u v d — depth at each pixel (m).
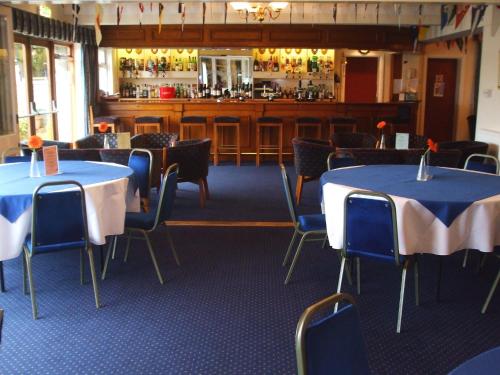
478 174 3.87
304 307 3.29
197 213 5.60
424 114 11.38
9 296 3.42
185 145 5.70
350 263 3.65
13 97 6.36
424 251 2.99
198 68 10.41
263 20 9.36
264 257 4.21
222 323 3.07
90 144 6.24
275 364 2.62
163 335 2.92
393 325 3.04
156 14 9.33
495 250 3.12
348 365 1.42
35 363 2.62
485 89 6.89
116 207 3.49
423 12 9.18
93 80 9.41
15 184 3.45
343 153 4.69
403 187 3.32
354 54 10.93
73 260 4.11
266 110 9.02
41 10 7.86
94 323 3.06
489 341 2.86
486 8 6.88
